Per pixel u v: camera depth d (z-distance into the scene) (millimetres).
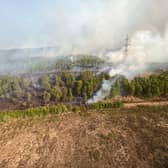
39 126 45469
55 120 48125
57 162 32000
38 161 32656
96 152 33625
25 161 32906
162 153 31844
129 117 46312
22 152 35594
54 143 37844
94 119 47125
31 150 36031
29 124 46750
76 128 43312
